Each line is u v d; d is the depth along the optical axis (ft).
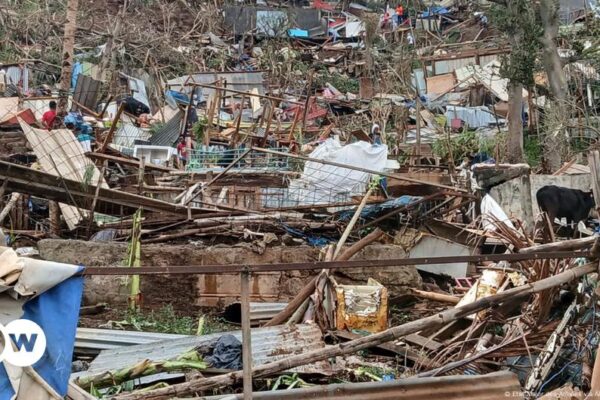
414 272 36.37
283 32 175.83
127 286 34.86
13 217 41.45
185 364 23.35
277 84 128.16
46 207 45.42
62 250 35.68
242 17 180.86
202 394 22.44
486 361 25.58
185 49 148.77
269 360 25.40
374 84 135.54
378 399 19.71
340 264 17.48
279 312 33.14
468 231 37.73
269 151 43.11
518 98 84.94
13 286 15.46
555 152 79.51
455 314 20.90
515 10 82.89
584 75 100.53
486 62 144.77
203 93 112.98
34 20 123.65
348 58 168.14
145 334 29.50
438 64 147.43
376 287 30.94
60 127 63.36
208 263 35.81
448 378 20.43
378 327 30.37
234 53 161.99
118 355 26.53
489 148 88.07
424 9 199.52
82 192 38.50
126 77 102.01
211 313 35.12
